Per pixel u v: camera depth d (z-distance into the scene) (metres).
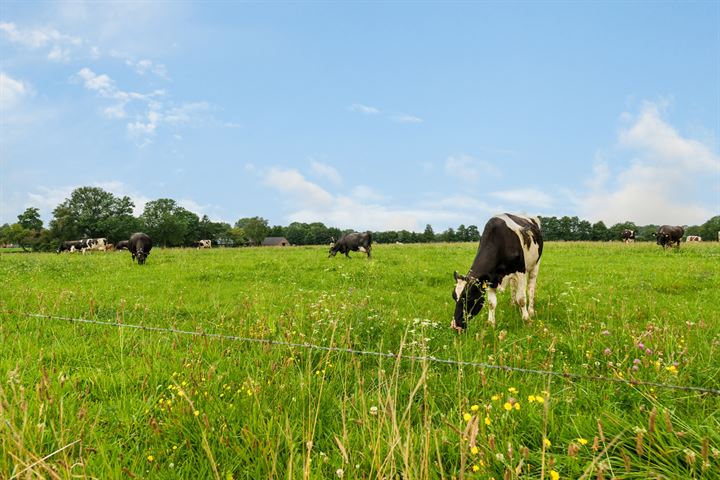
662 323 6.36
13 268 15.84
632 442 2.59
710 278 11.70
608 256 21.11
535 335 6.09
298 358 4.66
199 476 2.63
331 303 7.73
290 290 10.71
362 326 6.01
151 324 6.94
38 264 17.12
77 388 4.02
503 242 7.52
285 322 6.04
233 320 6.58
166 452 2.89
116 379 4.32
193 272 14.41
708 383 3.63
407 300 9.30
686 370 3.87
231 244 130.50
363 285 11.51
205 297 9.73
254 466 2.66
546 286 11.20
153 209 93.81
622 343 5.00
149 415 3.48
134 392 4.09
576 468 2.41
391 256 22.03
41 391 3.28
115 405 3.65
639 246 29.11
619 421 2.80
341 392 3.84
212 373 3.87
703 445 2.14
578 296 9.37
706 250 23.94
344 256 23.56
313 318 6.35
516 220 8.09
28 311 7.57
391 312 7.36
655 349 4.39
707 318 6.95
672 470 2.33
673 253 22.41
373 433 2.64
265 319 6.34
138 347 5.42
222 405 3.35
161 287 11.22
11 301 8.61
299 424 3.13
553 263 17.41
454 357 4.88
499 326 6.86
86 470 2.56
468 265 16.30
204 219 117.81
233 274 13.95
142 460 2.76
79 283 11.89
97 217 86.75
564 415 3.09
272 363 4.05
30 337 5.84
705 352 4.60
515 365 4.24
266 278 13.18
